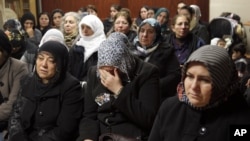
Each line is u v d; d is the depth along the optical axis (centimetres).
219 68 121
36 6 773
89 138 189
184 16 353
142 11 643
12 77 255
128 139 176
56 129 209
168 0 777
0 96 251
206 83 124
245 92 156
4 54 251
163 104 144
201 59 122
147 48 286
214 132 126
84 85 230
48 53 208
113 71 182
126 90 179
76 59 321
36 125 212
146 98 181
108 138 180
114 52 180
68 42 407
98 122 193
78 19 417
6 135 235
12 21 376
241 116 125
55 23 580
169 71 282
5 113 242
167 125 138
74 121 209
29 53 347
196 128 130
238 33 527
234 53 406
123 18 366
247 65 387
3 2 636
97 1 805
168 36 366
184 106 136
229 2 711
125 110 178
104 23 596
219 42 438
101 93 189
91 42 332
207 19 757
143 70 187
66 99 211
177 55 345
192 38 349
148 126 179
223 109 128
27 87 219
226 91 125
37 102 212
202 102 126
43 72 209
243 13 701
